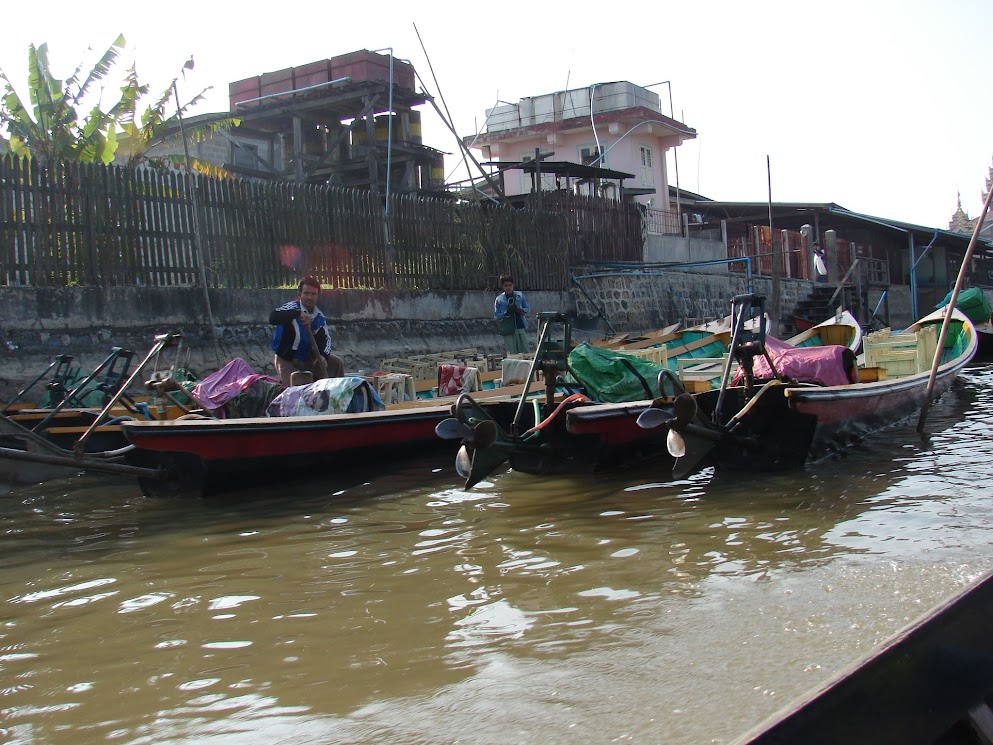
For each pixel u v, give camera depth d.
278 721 3.51
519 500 7.19
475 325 18.20
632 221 23.88
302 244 14.99
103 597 5.09
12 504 7.93
